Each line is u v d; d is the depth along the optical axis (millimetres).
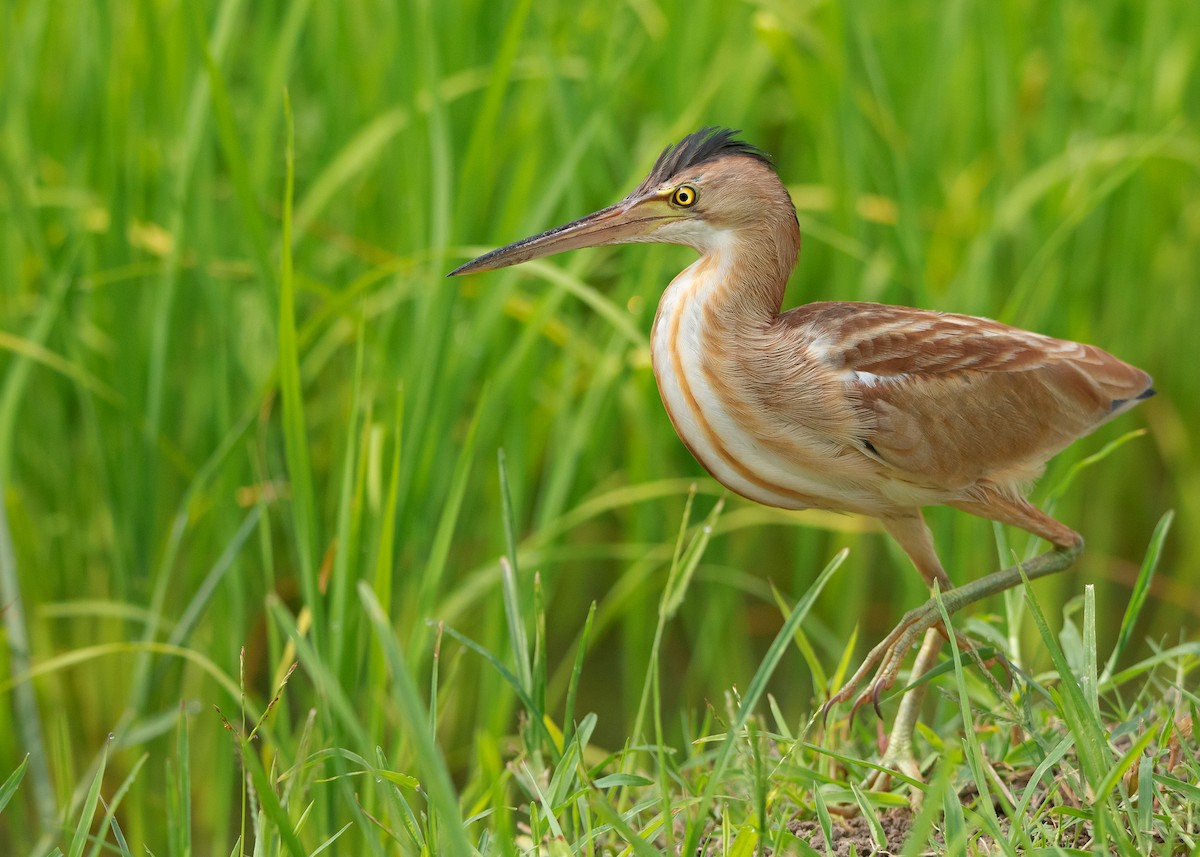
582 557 11141
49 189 9930
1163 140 9828
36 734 8562
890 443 6199
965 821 5297
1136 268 11547
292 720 9609
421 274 9109
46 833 8266
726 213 6398
